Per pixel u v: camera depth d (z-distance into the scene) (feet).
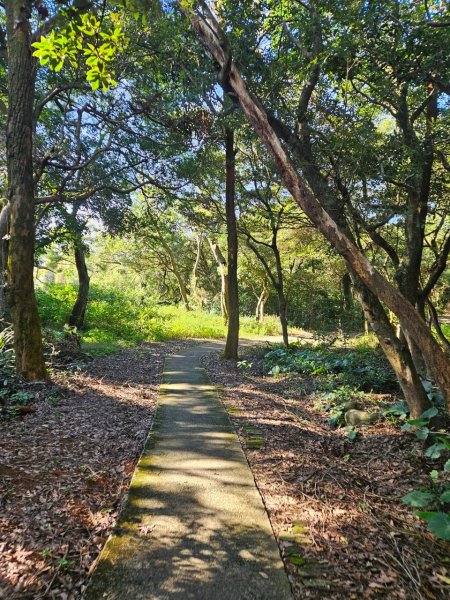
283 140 18.47
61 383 22.09
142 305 64.90
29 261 21.22
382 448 14.76
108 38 10.91
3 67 30.19
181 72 23.45
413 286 19.77
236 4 18.31
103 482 11.61
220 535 9.18
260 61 19.01
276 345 43.06
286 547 8.87
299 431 16.87
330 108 18.66
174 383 26.05
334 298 70.74
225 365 34.22
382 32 15.31
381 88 16.80
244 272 81.35
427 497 10.18
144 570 7.91
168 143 34.68
